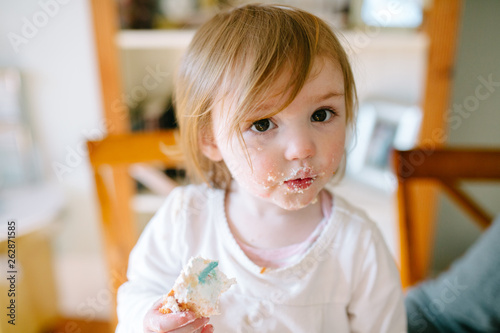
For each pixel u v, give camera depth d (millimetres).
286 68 500
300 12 567
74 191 1648
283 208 580
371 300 631
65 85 1537
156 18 1327
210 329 531
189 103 602
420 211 1401
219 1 1259
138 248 692
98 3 1234
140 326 544
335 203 648
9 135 1553
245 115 510
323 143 526
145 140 929
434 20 1183
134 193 1473
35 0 1442
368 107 1486
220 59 539
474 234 1645
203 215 667
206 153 630
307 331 611
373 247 626
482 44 1385
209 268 501
